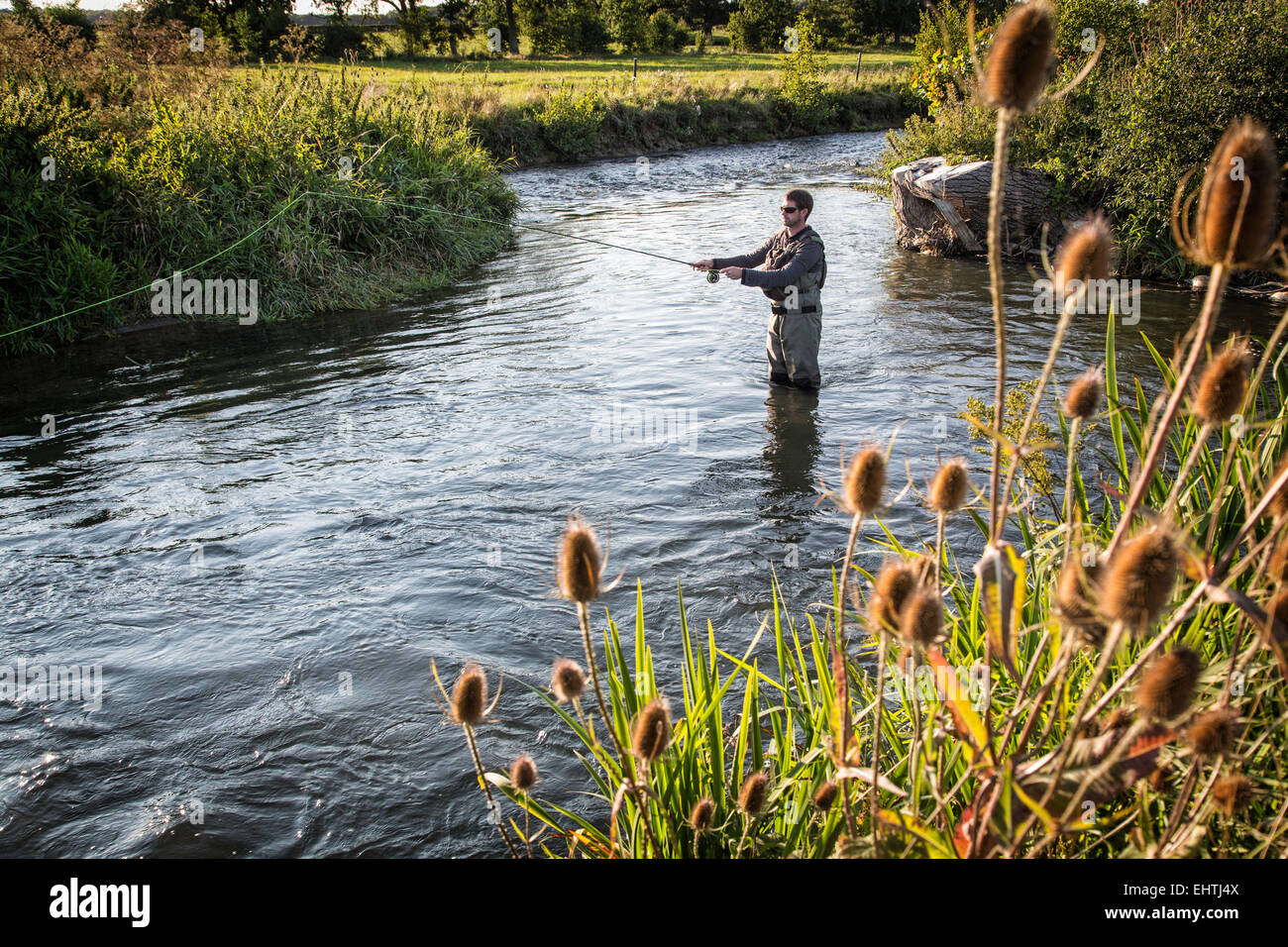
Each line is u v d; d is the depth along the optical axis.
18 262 9.86
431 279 12.73
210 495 6.13
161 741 3.79
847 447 6.66
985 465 6.10
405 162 14.05
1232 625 2.33
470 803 3.37
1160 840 1.73
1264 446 2.54
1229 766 1.67
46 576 5.11
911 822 1.81
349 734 3.80
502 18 51.75
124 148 11.43
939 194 13.57
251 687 4.13
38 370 9.08
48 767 3.63
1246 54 10.76
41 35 14.49
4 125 10.53
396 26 49.19
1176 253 11.92
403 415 7.61
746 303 11.05
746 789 2.04
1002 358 1.50
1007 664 1.67
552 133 26.83
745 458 6.53
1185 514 2.59
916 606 1.50
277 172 12.28
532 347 9.55
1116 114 12.29
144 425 7.49
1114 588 1.26
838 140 33.16
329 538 5.52
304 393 8.23
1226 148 1.18
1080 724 1.46
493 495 6.05
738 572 4.98
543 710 3.91
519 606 4.74
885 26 66.06
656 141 30.34
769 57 52.34
